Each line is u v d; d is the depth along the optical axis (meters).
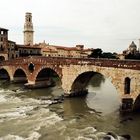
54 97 57.88
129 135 32.53
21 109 45.88
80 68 53.06
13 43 116.50
